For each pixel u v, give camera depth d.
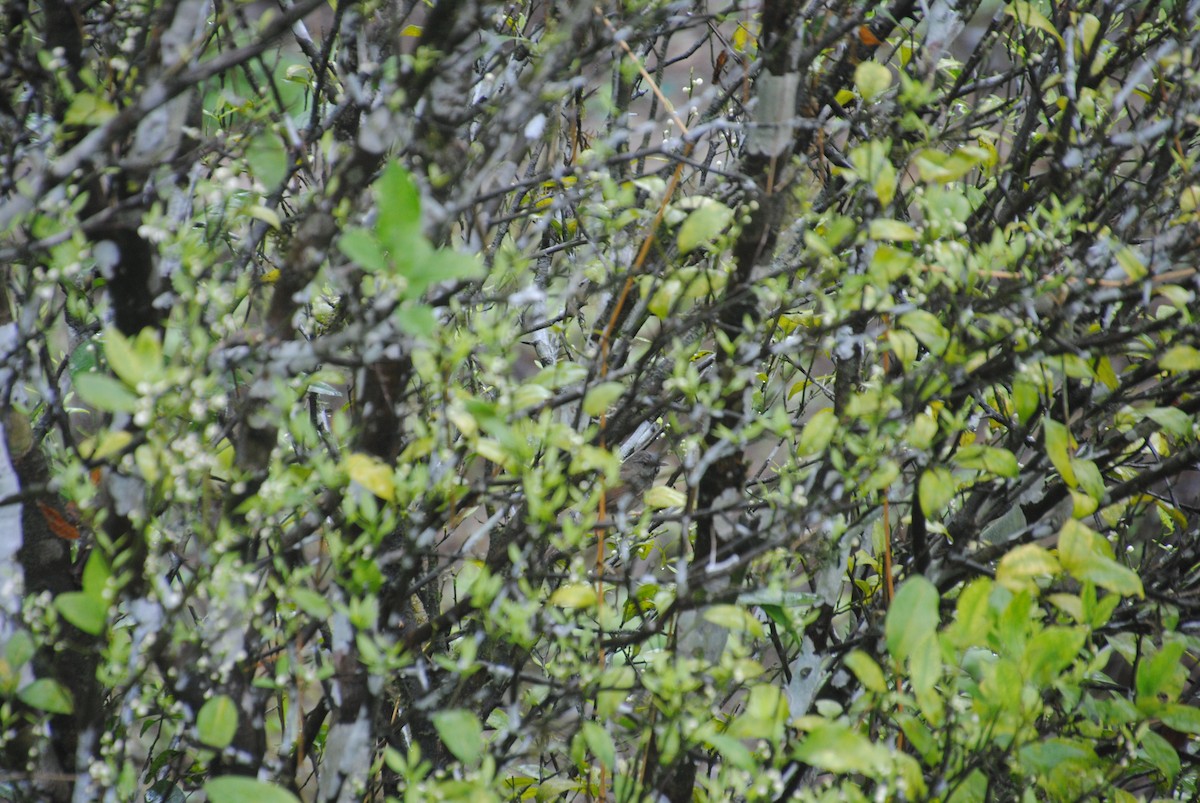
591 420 1.80
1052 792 1.58
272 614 1.73
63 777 1.51
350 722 1.65
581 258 2.01
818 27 2.01
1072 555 1.53
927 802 1.42
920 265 1.66
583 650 1.56
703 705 1.49
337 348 1.40
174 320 1.62
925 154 1.66
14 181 1.53
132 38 1.72
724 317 1.77
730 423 1.77
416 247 1.12
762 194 1.69
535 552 1.78
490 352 1.56
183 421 1.49
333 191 1.49
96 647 1.46
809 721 1.42
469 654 1.52
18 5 1.57
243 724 1.63
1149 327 1.83
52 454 1.91
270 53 1.80
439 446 1.52
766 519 1.98
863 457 1.60
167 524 1.63
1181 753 2.04
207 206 1.73
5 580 1.56
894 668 1.46
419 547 1.62
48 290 1.43
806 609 1.69
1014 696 1.42
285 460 1.73
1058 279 1.67
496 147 1.57
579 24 1.62
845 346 1.90
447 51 1.50
